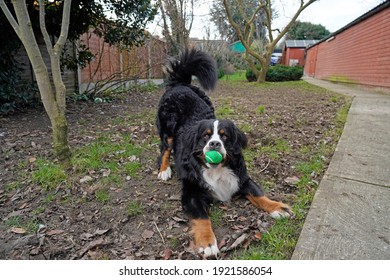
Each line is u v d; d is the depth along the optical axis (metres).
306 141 3.79
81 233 2.00
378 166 2.88
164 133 3.11
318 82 16.16
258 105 6.65
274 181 2.69
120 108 6.14
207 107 3.20
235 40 23.94
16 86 5.43
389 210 2.08
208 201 2.33
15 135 3.97
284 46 35.25
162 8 12.03
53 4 5.53
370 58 10.38
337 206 2.13
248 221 2.08
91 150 3.30
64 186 2.57
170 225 2.05
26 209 2.26
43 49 6.23
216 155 2.15
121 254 1.80
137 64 9.41
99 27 7.09
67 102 6.52
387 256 1.61
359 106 6.34
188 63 3.68
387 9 9.02
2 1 2.40
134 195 2.46
